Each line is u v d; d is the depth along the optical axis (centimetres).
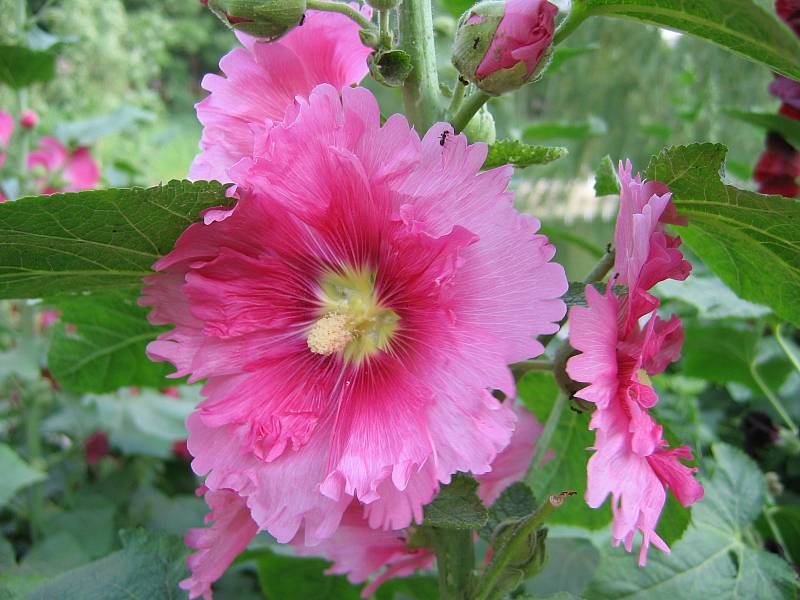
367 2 21
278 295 22
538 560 21
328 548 26
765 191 41
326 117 20
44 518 56
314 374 22
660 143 84
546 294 18
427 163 19
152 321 22
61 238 21
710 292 38
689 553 30
